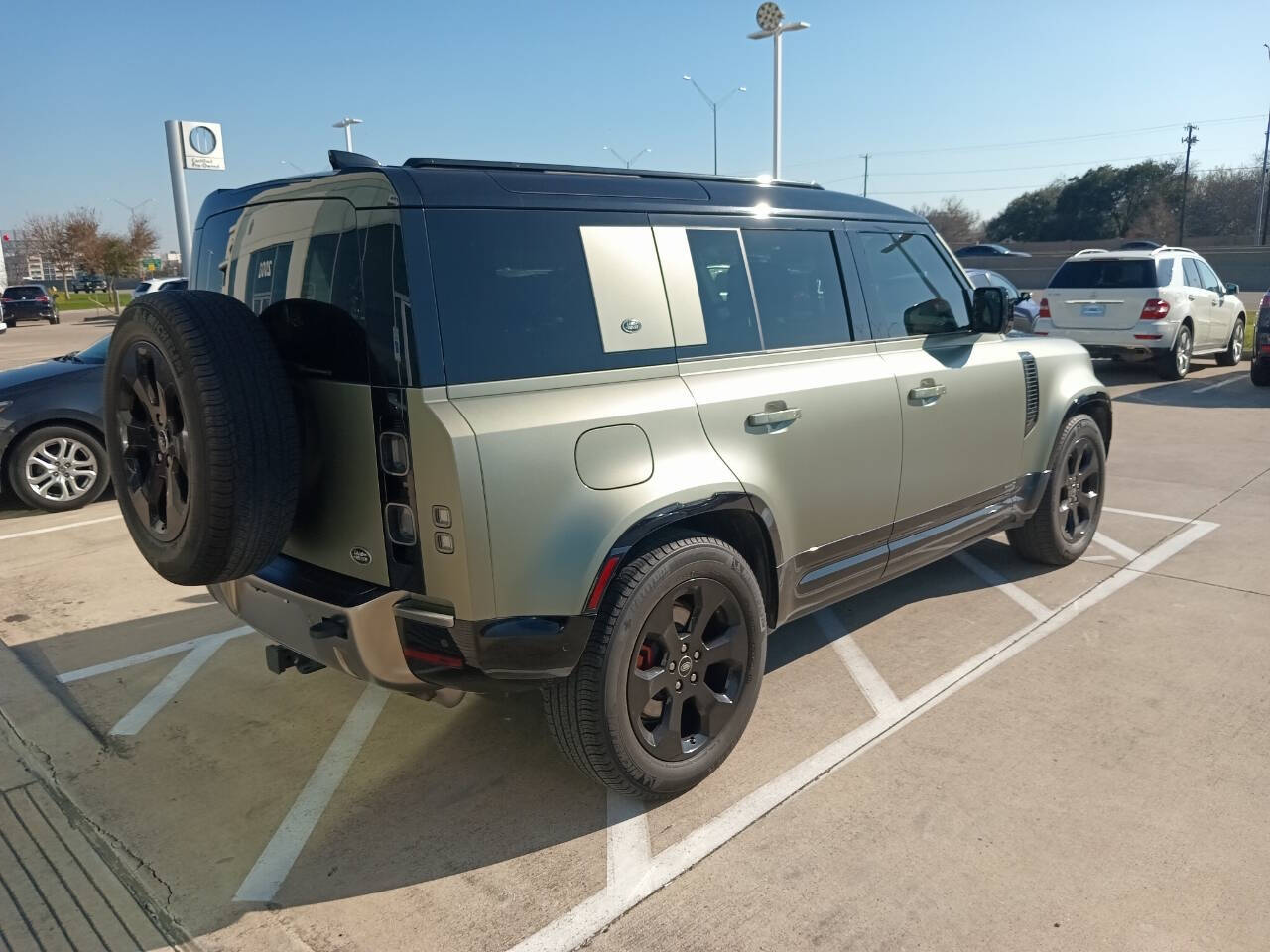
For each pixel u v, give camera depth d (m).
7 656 4.57
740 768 3.41
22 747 3.71
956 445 4.36
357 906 2.73
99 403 7.75
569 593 2.77
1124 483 7.52
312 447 2.90
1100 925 2.56
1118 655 4.29
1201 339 13.93
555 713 2.95
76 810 3.26
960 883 2.74
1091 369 5.50
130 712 3.99
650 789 3.10
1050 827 3.00
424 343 2.58
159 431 2.83
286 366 2.99
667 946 2.53
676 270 3.24
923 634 4.61
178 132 10.42
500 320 2.74
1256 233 61.59
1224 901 2.64
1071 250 59.66
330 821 3.17
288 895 2.79
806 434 3.54
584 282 2.96
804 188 3.92
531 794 3.30
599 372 2.94
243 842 3.06
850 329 3.91
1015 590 5.17
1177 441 9.12
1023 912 2.61
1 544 6.64
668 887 2.77
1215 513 6.61
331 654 2.86
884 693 3.98
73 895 2.80
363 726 3.84
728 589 3.23
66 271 62.75
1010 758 3.42
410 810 3.22
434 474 2.59
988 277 14.73
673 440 3.06
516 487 2.66
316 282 2.82
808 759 3.46
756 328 3.49
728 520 3.35
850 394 3.74
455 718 3.89
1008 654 4.34
